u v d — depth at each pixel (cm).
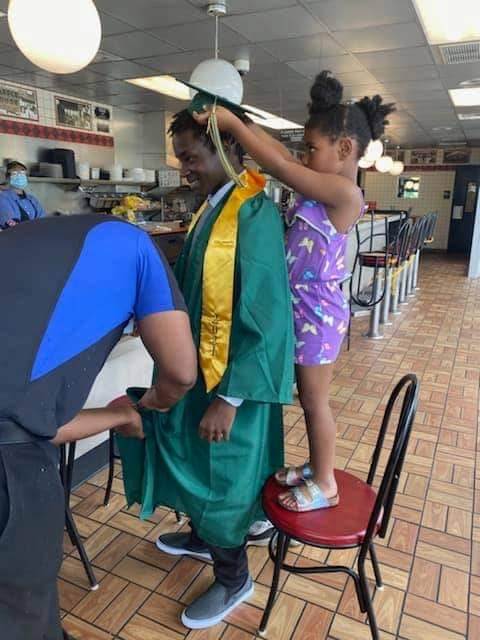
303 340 127
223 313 119
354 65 495
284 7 348
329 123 121
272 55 467
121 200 730
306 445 258
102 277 79
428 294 679
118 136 803
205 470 130
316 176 118
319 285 124
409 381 137
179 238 510
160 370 94
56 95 675
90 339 79
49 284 74
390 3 338
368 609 130
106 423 97
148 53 468
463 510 208
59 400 77
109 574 170
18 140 631
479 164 1173
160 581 168
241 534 135
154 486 141
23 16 226
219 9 344
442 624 152
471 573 173
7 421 71
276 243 117
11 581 75
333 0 335
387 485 122
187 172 126
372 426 283
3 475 71
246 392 115
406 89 595
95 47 244
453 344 446
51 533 79
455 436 273
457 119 802
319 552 183
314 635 147
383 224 569
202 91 111
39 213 453
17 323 71
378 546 186
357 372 372
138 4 346
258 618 153
